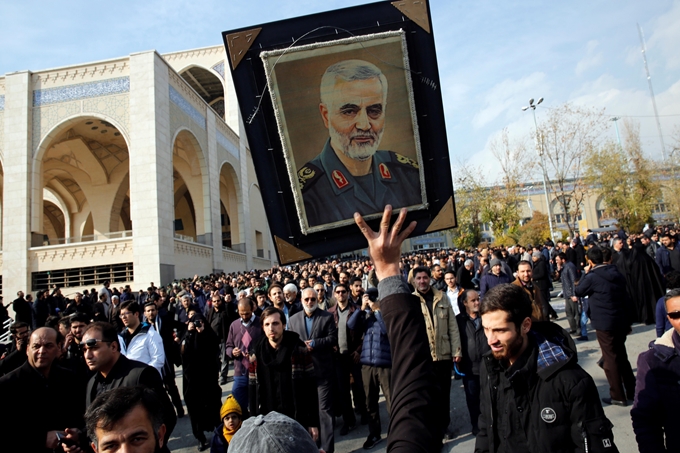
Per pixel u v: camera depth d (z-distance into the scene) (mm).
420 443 1301
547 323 2410
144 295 17109
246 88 2162
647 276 10078
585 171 36750
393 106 2180
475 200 37656
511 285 2451
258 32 2141
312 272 17125
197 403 5988
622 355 5633
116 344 3721
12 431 3434
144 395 2238
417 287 5621
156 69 24453
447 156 2209
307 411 4574
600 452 2078
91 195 32250
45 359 3633
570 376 2207
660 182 38625
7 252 23328
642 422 2832
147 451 2129
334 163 2186
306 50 2127
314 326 5570
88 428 2145
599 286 5660
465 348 5637
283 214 2193
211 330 6258
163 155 24375
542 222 43594
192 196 30531
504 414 2363
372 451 5430
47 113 24688
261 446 1376
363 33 2143
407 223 2203
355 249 2199
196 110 29438
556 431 2172
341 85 2164
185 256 25969
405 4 2168
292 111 2160
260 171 2184
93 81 24719
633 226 37188
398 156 2201
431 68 2176
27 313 15148
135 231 23000
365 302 5852
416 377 1432
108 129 27906
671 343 2859
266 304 9062
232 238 36938
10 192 23703
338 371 6230
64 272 23469
